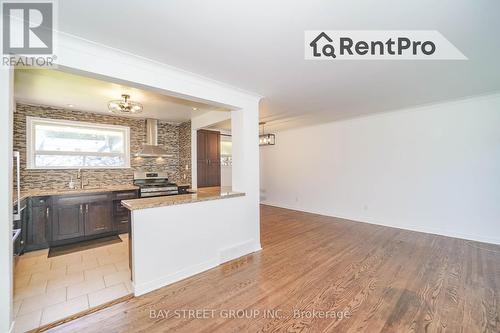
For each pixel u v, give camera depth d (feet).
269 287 7.54
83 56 6.10
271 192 23.22
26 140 12.07
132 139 15.83
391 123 14.73
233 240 10.07
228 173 23.57
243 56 6.95
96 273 8.55
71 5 4.59
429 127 13.19
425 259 9.65
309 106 13.04
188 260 8.44
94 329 5.63
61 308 6.41
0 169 4.95
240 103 10.34
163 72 7.64
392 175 14.79
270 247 11.34
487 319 5.86
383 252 10.50
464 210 12.15
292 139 21.11
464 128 12.02
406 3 4.68
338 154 17.69
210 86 9.05
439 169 12.91
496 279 7.89
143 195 14.08
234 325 5.74
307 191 19.95
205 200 8.95
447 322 5.77
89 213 12.39
